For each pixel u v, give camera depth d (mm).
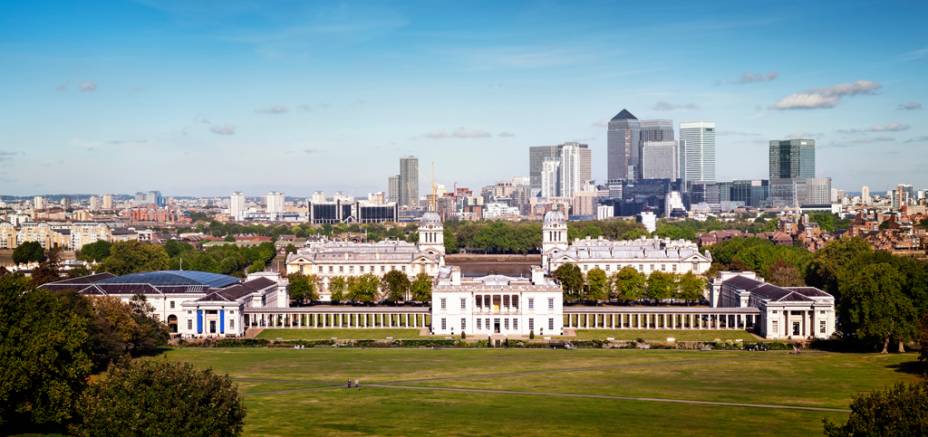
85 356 195125
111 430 148125
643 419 189875
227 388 160250
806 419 188625
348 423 185875
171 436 147250
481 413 196000
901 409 136750
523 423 186750
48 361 181875
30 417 189125
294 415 193375
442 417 192000
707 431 179000
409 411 198125
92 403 156250
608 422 187375
